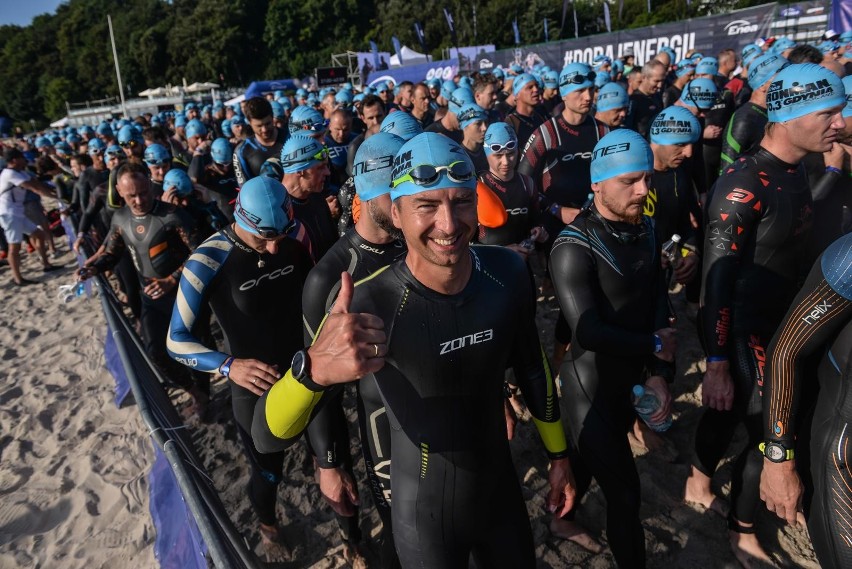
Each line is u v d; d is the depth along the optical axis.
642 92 7.86
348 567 2.85
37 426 4.55
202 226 4.72
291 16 67.44
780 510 1.90
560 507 2.06
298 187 3.08
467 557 1.83
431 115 8.45
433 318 1.56
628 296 2.35
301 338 3.04
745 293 2.43
